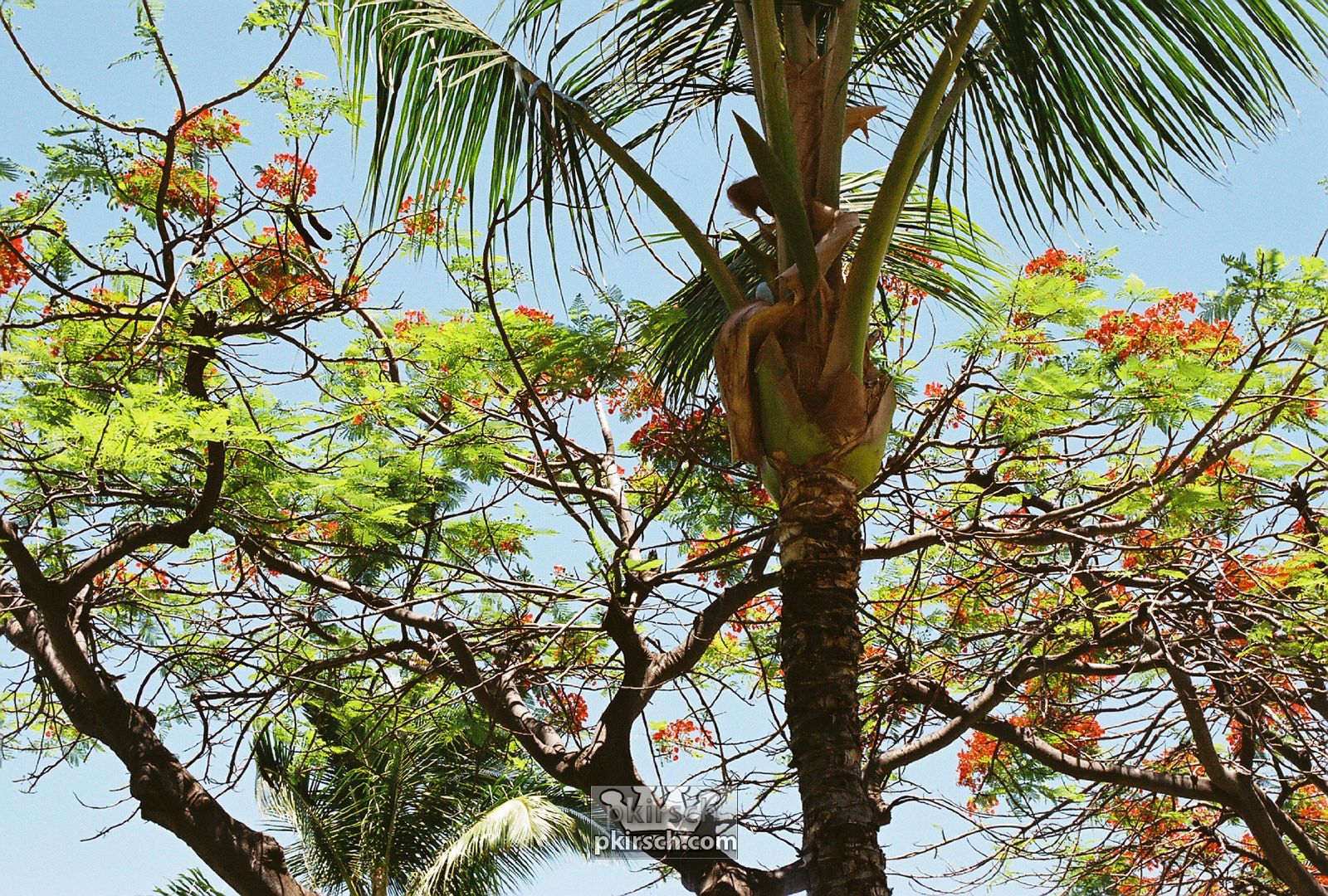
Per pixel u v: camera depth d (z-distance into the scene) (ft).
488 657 26.02
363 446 20.95
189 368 20.11
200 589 24.82
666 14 17.40
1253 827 25.44
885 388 14.69
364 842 31.19
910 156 14.32
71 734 28.55
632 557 22.71
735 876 21.27
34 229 19.13
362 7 16.69
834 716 13.51
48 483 21.56
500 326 17.03
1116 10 16.22
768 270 15.14
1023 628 22.06
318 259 21.49
